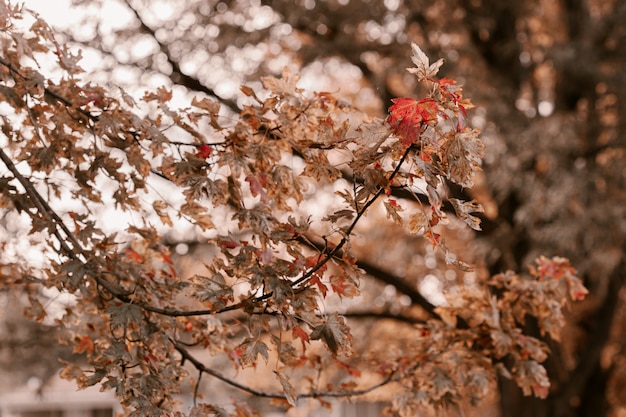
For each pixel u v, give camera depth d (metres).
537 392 3.91
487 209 10.66
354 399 4.38
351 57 9.09
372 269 9.61
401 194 8.27
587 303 10.54
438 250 10.52
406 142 2.51
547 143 8.52
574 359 10.96
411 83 9.12
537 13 10.13
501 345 3.88
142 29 8.66
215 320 3.45
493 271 9.38
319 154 3.03
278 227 2.85
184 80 8.70
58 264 3.10
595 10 10.95
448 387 3.81
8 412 18.36
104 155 3.20
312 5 8.97
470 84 8.80
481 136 8.56
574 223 8.28
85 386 2.82
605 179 8.80
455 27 9.35
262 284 2.83
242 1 9.04
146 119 3.16
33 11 3.01
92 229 3.11
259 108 3.11
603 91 9.80
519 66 10.03
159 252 3.46
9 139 3.30
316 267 2.74
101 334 3.57
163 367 3.08
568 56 8.98
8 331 8.30
